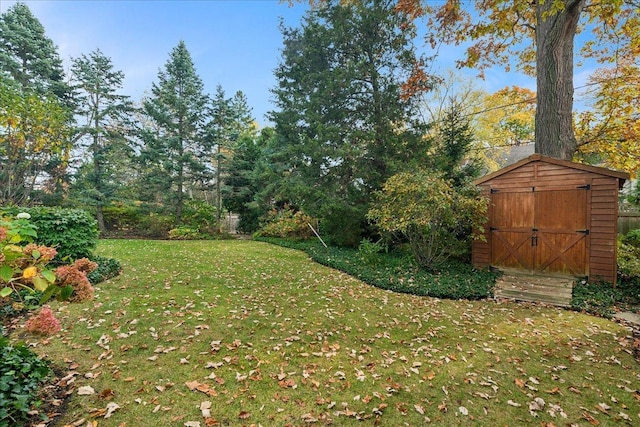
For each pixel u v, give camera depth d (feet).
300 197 38.32
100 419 7.63
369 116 37.42
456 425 7.91
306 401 8.70
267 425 7.72
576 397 9.19
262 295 18.56
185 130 55.31
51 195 46.44
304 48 40.68
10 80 35.94
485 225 24.08
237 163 58.95
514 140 69.82
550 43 24.27
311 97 39.47
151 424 7.55
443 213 22.48
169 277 21.70
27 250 6.97
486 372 10.47
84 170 50.75
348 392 9.19
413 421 8.02
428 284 20.85
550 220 21.59
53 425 7.32
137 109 54.03
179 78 54.54
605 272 19.66
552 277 21.31
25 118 28.35
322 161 37.65
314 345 12.18
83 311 14.49
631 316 15.83
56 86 48.29
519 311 16.83
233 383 9.41
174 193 54.85
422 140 35.58
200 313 14.97
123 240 43.60
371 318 15.35
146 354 10.90
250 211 59.67
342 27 36.17
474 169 32.99
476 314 16.26
